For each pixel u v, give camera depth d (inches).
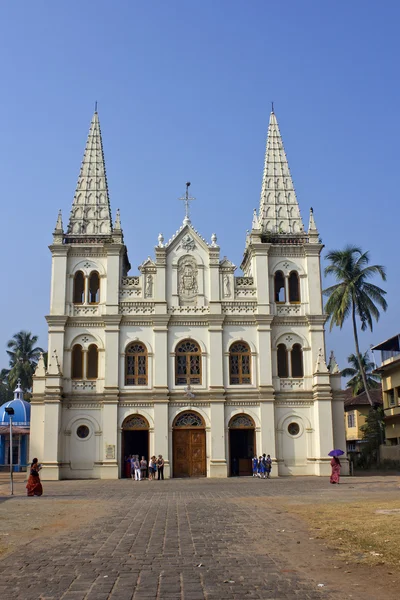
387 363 2484.0
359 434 2920.8
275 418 1943.9
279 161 2210.9
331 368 2000.5
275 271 2060.8
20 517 871.1
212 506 1004.6
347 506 955.3
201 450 1920.5
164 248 2028.8
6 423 2842.0
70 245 2018.9
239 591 441.7
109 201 2138.3
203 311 2001.7
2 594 434.0
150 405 1923.0
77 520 832.3
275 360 1984.5
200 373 1964.8
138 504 1055.0
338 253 2534.5
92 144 2196.1
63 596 428.1
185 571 505.0
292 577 484.1
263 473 1836.9
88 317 1969.7
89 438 1903.3
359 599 420.2
